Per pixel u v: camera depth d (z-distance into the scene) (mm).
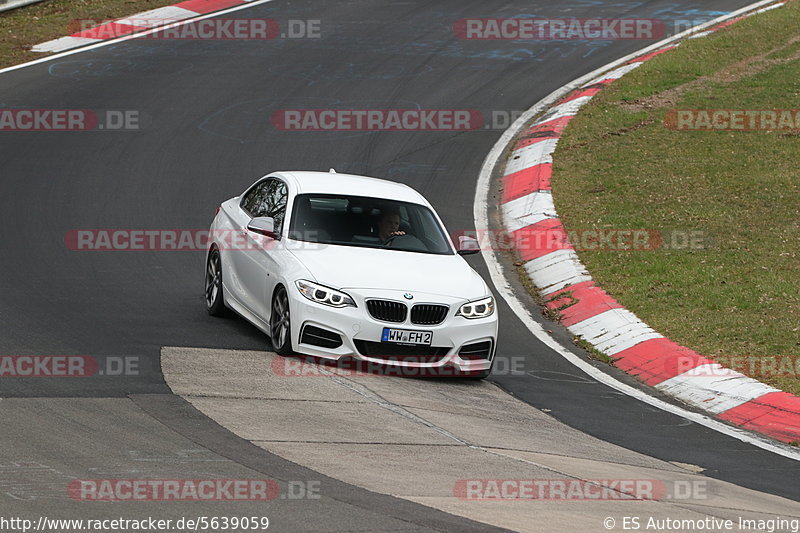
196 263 50219
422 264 38000
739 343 43562
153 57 87500
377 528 21719
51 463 24438
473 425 31969
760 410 37375
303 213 39188
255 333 40031
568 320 48250
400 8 107250
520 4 110938
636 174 68312
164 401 30375
